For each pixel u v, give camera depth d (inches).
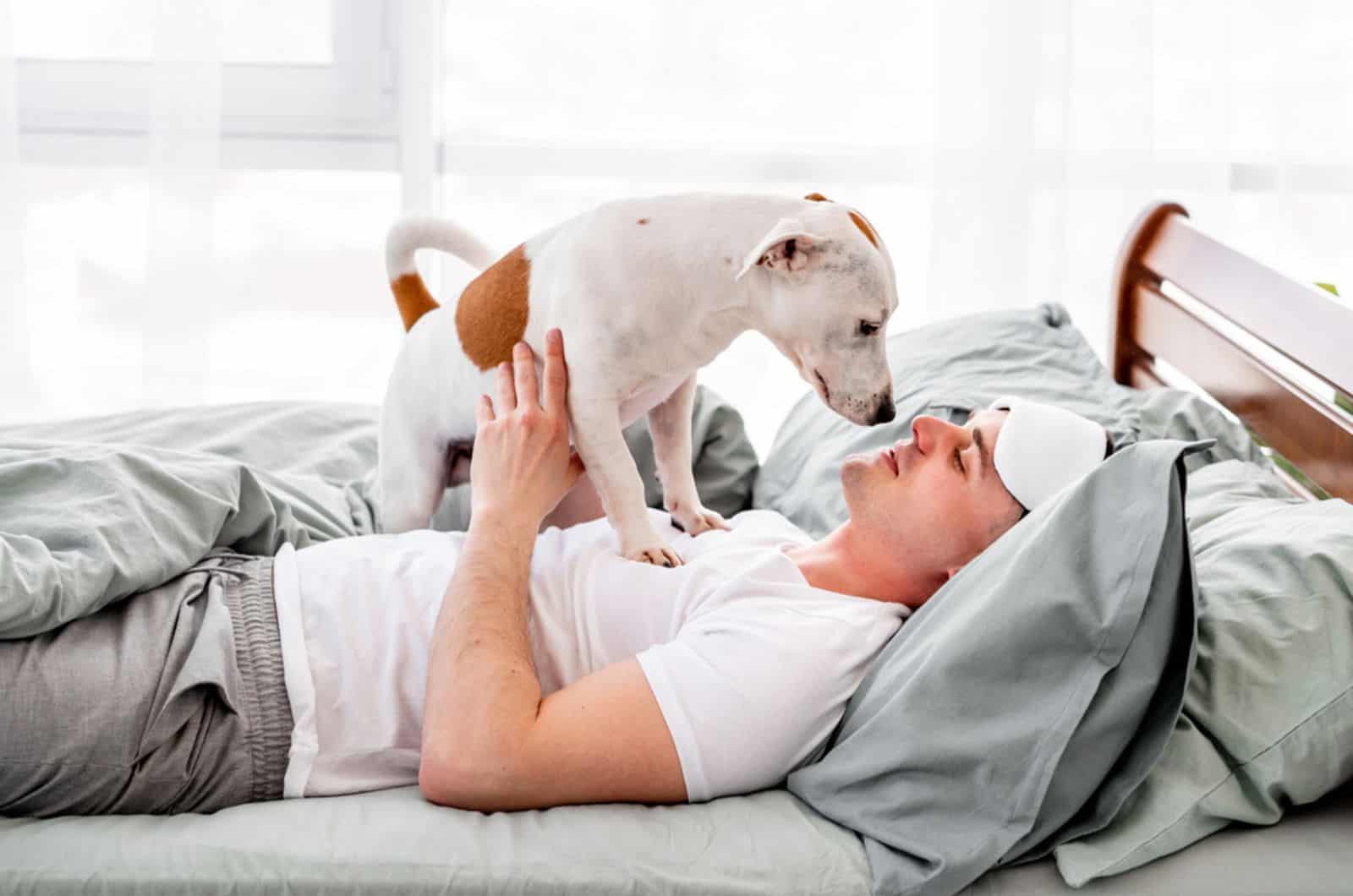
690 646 44.7
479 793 41.6
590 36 103.3
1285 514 50.0
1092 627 40.7
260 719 44.7
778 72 104.0
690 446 58.9
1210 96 102.7
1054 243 102.2
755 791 44.5
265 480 64.4
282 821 41.4
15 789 42.3
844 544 50.9
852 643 46.1
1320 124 104.1
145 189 104.0
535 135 104.1
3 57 98.0
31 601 42.2
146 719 42.9
